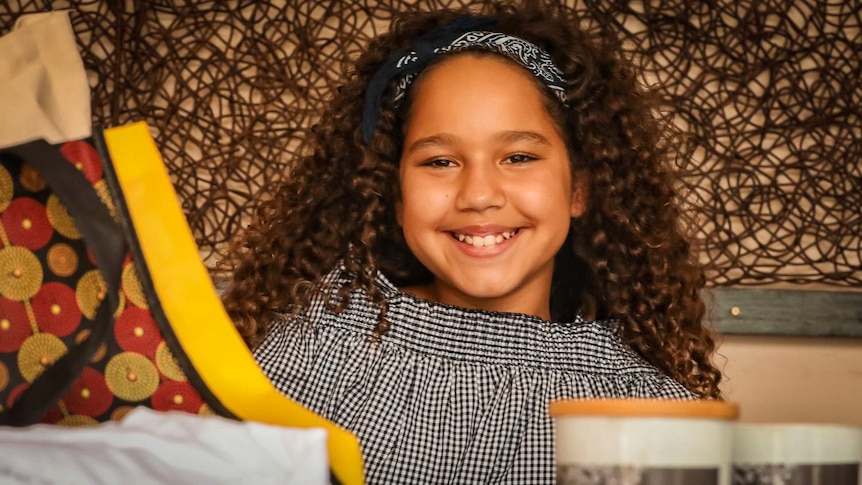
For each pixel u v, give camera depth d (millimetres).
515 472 849
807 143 1575
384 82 1009
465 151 929
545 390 876
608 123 1061
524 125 938
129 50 1543
